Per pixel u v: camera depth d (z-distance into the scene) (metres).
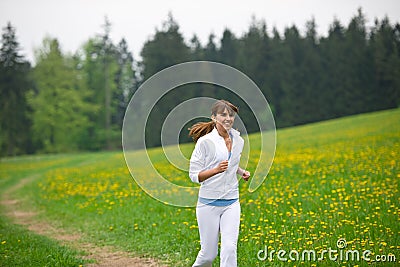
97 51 95.19
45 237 14.05
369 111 82.50
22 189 30.59
